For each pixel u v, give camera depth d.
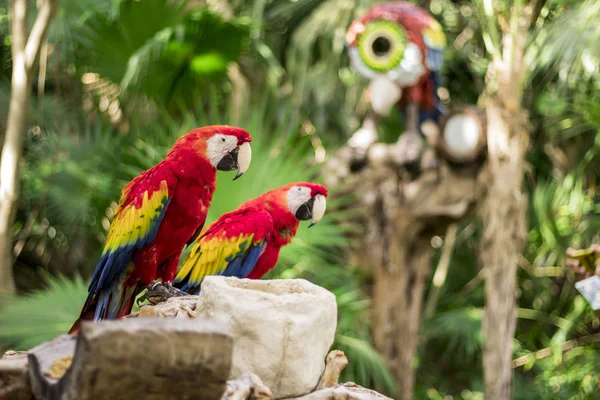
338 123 9.87
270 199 4.86
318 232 6.36
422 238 7.67
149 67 6.98
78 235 8.92
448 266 10.30
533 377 10.32
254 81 9.30
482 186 7.15
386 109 7.54
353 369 7.46
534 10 7.49
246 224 4.57
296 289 2.37
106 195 7.53
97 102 8.36
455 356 10.44
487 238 6.89
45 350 2.03
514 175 6.89
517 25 7.00
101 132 8.36
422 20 7.39
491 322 6.79
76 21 7.37
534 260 10.20
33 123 8.43
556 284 10.55
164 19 6.84
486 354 6.80
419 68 7.36
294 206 4.85
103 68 7.37
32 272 9.34
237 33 6.83
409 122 7.58
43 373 1.91
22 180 8.66
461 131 7.18
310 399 2.21
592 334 10.06
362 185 7.49
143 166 6.72
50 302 5.57
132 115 7.92
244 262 4.56
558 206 9.67
